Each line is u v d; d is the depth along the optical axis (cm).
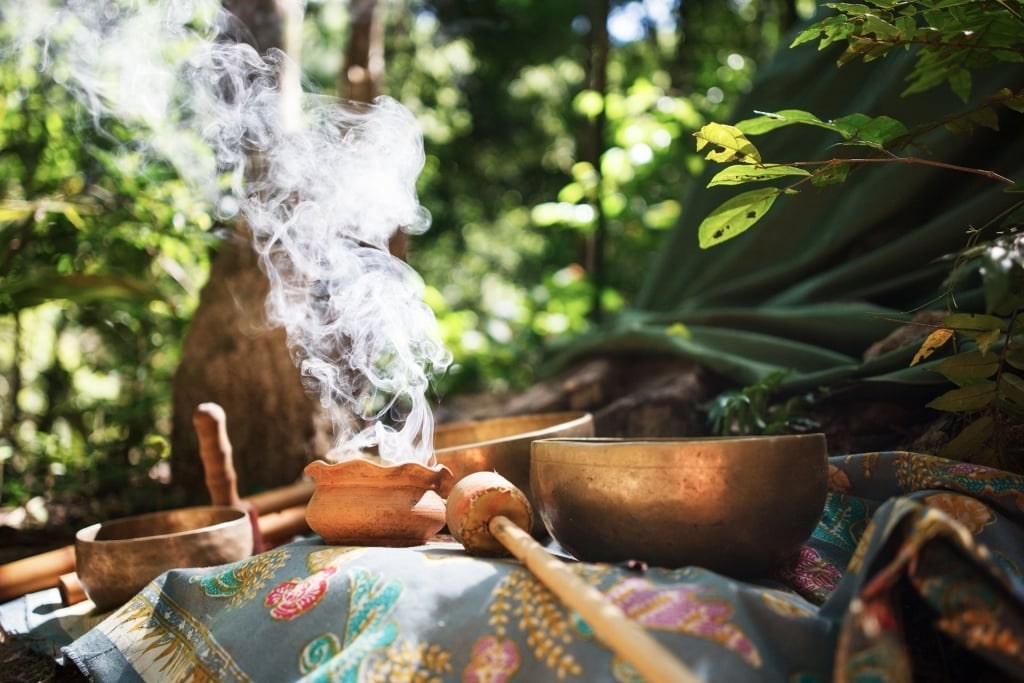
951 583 112
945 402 168
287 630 145
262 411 296
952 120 174
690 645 116
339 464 167
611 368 325
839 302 291
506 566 139
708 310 320
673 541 138
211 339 301
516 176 833
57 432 342
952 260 258
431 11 726
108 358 373
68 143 348
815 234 319
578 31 720
